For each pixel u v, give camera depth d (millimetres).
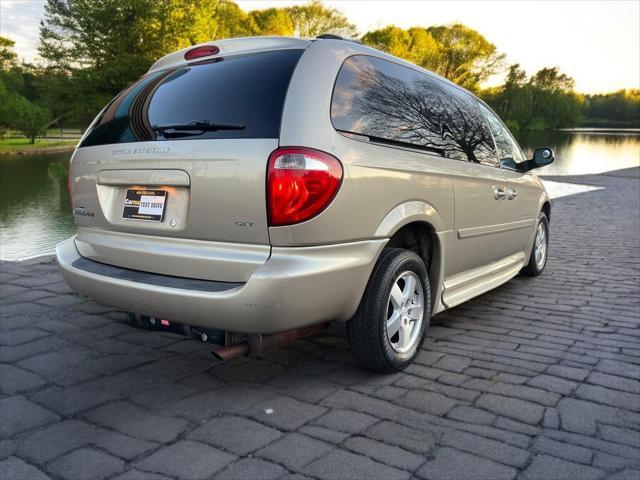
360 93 2875
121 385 2975
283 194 2373
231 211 2471
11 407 2719
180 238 2646
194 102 2740
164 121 2779
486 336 3775
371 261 2762
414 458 2227
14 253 6699
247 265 2434
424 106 3418
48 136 61250
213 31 30109
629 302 4617
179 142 2631
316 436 2408
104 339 3691
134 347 3549
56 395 2854
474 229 3797
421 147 3211
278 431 2457
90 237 3104
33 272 5484
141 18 25828
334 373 3123
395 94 3164
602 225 9164
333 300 2607
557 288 5113
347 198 2568
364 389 2900
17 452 2309
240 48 2914
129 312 2902
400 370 3123
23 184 16406
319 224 2461
